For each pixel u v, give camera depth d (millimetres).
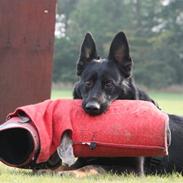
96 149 7441
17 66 12453
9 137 7652
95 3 94125
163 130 7441
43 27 12477
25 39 12461
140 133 7414
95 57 8734
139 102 7734
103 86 8219
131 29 90688
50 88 12547
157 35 88250
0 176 7500
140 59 85250
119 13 93438
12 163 7566
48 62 12500
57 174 7410
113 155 7559
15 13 12438
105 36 89875
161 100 55938
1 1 12406
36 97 12500
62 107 7617
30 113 7441
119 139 7395
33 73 12477
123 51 8562
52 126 7441
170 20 90250
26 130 7367
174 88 86438
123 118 7484
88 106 7445
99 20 92062
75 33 91875
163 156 8148
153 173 8578
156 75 84875
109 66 8422
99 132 7395
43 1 12438
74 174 7328
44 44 12492
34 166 7855
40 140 7242
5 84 12430
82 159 8023
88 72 8406
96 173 7477
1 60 12414
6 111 12414
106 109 7641
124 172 7785
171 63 86500
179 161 8734
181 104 46625
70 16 98625
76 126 7438
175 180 7637
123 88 8367
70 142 7418
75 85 8734
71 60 89875
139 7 92750
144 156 7680
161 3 91438
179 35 88812
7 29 12414
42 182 6816
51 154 7441
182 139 8797
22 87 12461
